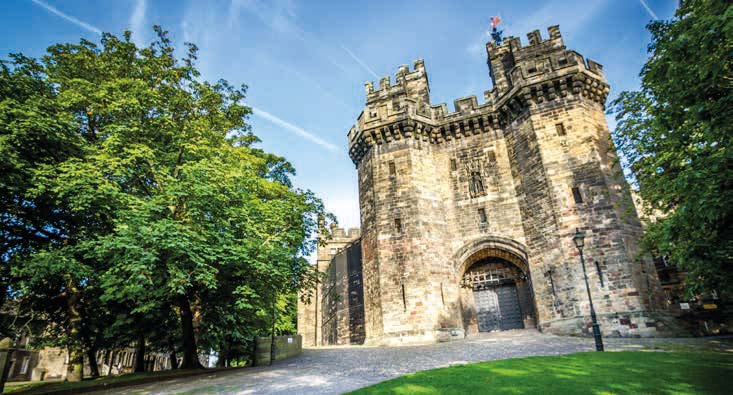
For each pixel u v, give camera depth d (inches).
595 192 909.8
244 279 688.4
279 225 785.6
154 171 664.4
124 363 1768.0
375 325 1031.6
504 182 1075.3
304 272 791.7
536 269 959.0
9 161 534.3
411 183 1088.8
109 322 802.2
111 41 847.1
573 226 907.4
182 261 581.6
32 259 559.5
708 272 439.8
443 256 1051.9
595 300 845.2
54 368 1537.9
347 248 1517.0
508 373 443.8
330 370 604.1
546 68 1031.6
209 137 807.1
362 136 1182.9
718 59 375.6
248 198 725.9
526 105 1039.0
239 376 606.9
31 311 748.0
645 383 379.9
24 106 595.5
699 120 419.5
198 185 608.4
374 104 1259.8
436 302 990.4
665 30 496.4
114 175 625.0
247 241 637.9
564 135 978.1
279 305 1239.5
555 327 882.1
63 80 719.1
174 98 789.2
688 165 475.8
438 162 1163.3
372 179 1138.7
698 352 548.1
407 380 428.8
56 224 665.0
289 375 577.3
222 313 796.0
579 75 997.2
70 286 705.0
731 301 940.6
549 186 957.2
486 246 1044.5
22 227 644.7
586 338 786.2
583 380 398.9
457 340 924.6
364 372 554.9
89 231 650.8
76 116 758.5
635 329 791.7
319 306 1961.1
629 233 883.4
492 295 1074.1
